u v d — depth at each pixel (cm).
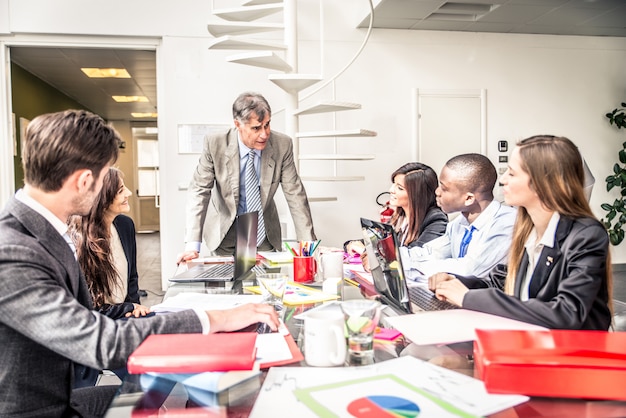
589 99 559
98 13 474
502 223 194
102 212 190
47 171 102
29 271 94
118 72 736
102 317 98
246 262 203
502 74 542
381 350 106
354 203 523
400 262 135
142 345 93
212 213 314
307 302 154
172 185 492
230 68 493
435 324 117
